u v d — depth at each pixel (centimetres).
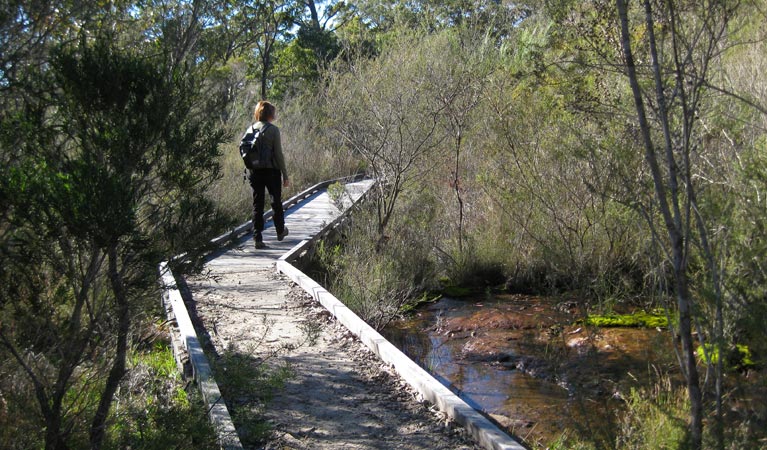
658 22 423
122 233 354
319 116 2231
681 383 577
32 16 435
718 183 487
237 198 1498
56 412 382
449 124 1245
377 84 1280
